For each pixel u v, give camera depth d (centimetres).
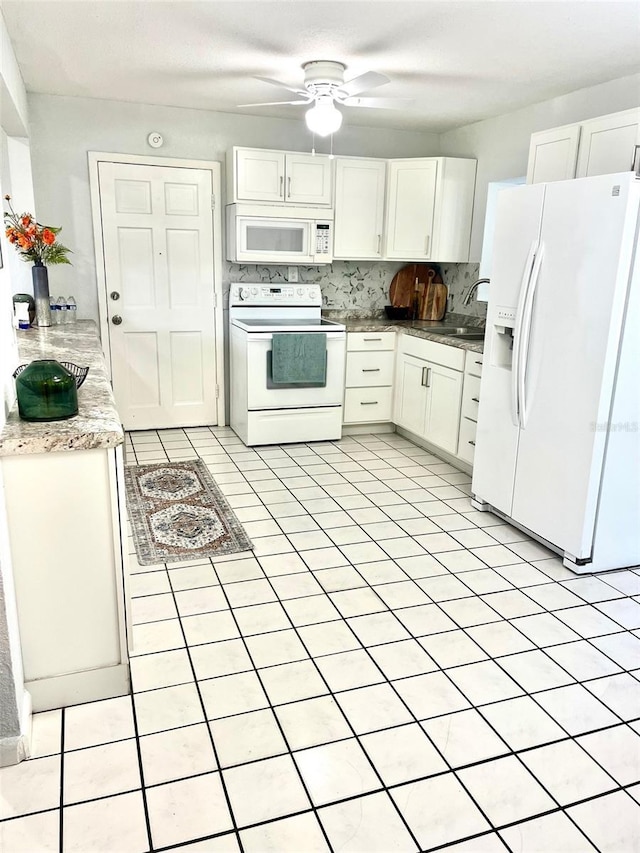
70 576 187
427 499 371
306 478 401
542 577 281
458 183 468
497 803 163
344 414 493
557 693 205
